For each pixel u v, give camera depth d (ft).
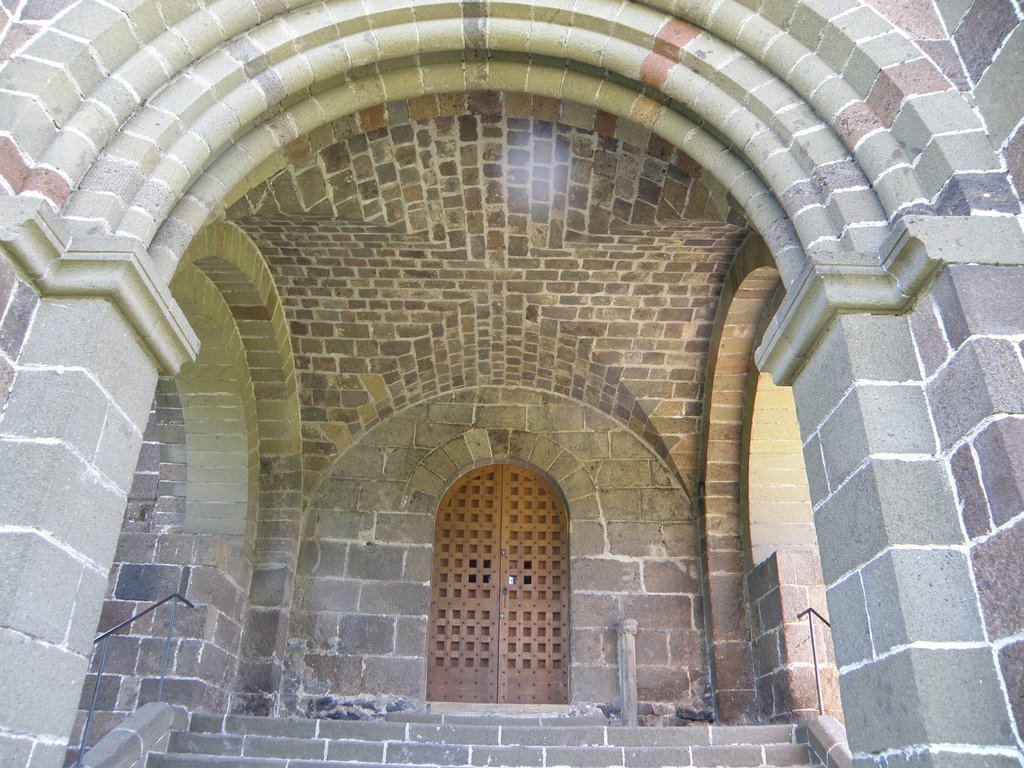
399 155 17.60
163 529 23.80
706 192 17.17
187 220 12.22
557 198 18.97
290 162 15.57
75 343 9.68
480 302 23.08
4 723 8.14
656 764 17.67
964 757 7.82
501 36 13.29
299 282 22.21
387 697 23.73
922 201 10.06
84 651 9.45
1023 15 9.68
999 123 9.89
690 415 25.57
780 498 24.64
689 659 24.34
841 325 10.02
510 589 26.58
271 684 23.00
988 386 8.52
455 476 26.76
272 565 24.38
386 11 12.99
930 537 8.81
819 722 18.26
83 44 10.64
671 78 12.80
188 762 17.22
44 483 8.95
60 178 10.19
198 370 22.53
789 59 11.83
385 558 25.44
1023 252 9.25
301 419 25.80
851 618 9.46
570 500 26.37
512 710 23.97
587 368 25.44
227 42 12.34
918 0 11.34
